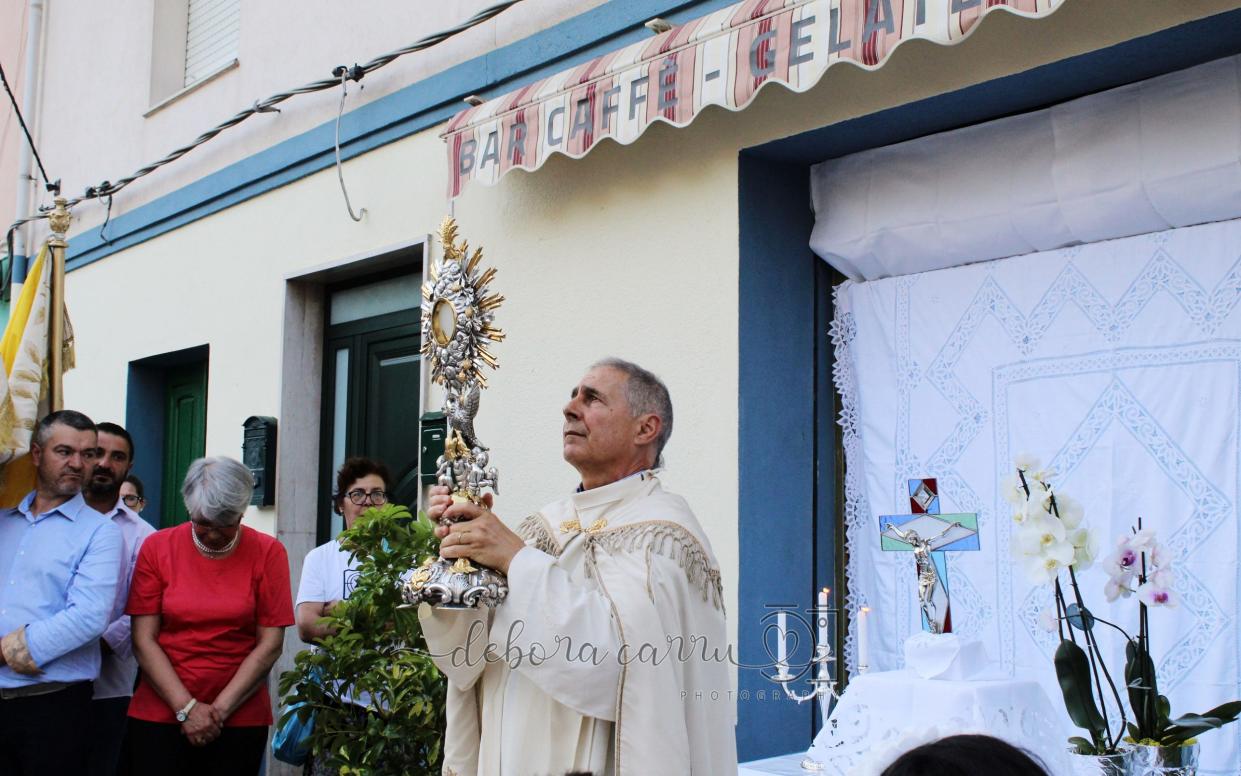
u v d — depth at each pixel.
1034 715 3.03
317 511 6.09
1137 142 3.44
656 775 2.35
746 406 4.01
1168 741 2.75
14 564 4.43
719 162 4.14
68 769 4.36
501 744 2.57
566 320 4.61
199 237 6.83
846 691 3.20
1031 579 2.80
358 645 4.15
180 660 4.33
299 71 6.11
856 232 4.08
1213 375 3.32
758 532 3.99
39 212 8.51
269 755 5.89
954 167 3.85
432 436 5.09
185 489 4.39
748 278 4.07
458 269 2.53
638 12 4.32
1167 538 3.37
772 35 3.52
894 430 4.01
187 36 7.48
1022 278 3.73
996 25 3.47
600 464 2.75
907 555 3.94
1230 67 3.28
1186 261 3.39
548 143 4.22
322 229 5.86
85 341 7.98
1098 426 3.53
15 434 4.64
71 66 8.40
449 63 5.20
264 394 6.16
